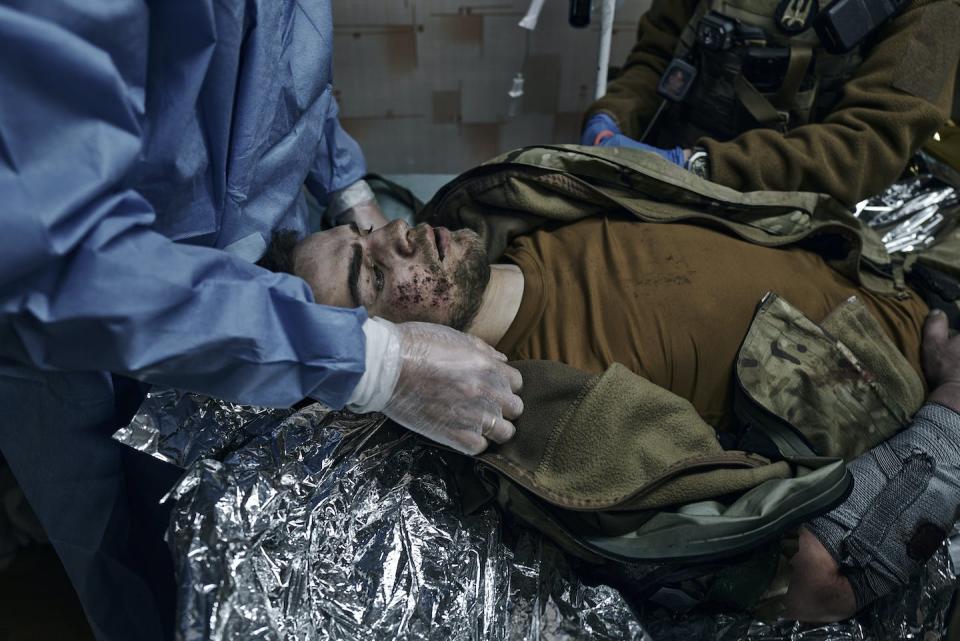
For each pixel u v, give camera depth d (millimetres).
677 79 1575
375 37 1928
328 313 934
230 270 916
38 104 756
